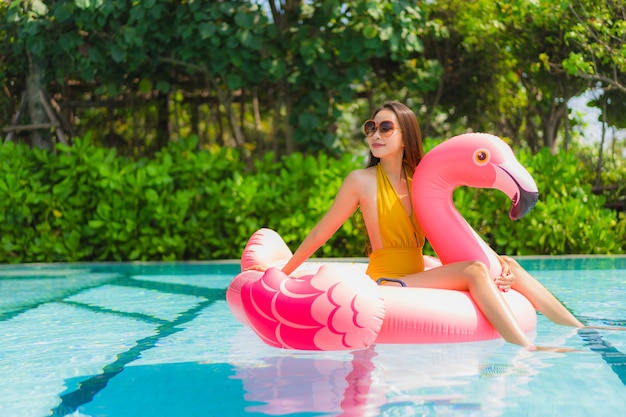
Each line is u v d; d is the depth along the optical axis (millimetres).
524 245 8031
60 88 10875
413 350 2844
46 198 8203
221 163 8445
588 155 11180
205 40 8961
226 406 2041
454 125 11781
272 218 8227
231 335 3354
